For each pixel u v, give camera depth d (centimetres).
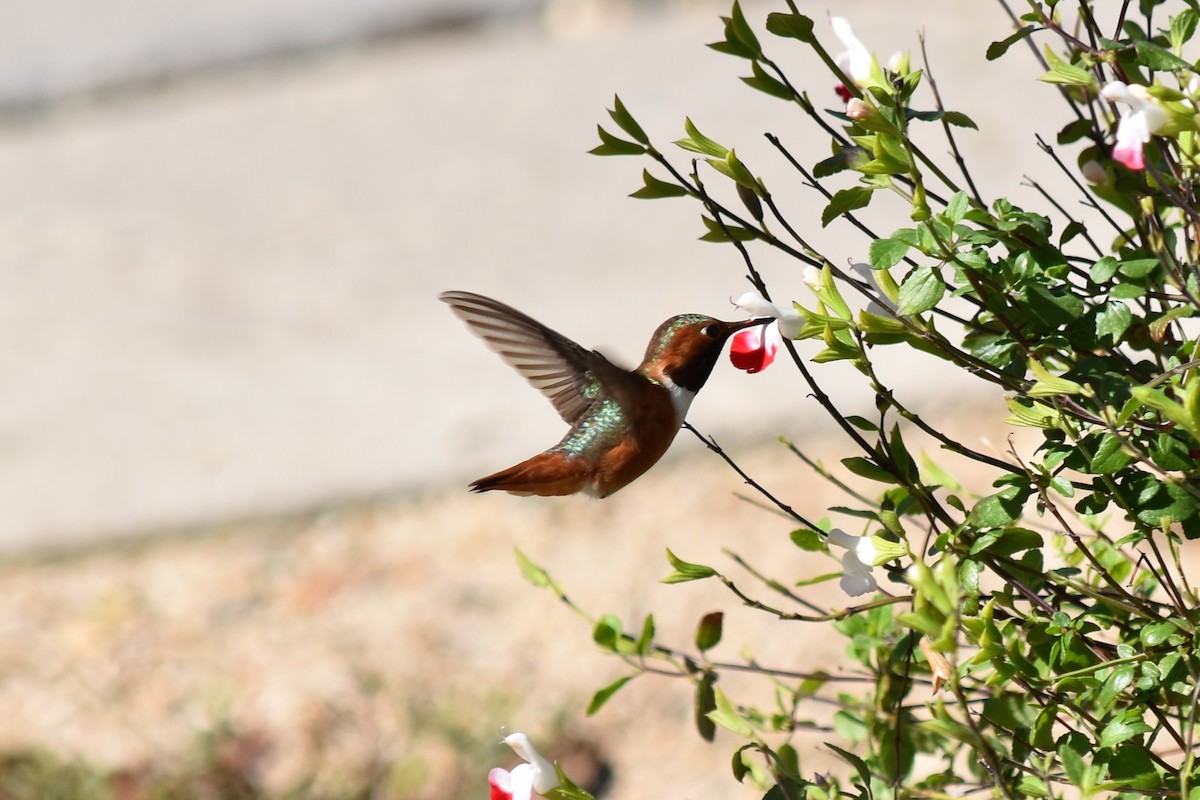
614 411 518
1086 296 407
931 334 393
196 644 1066
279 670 1010
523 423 1377
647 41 2244
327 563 1181
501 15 2402
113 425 1465
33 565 1231
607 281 1622
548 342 519
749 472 1194
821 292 401
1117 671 386
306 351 1573
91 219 1955
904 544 400
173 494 1327
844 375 1316
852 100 397
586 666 996
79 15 2472
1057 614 407
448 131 2086
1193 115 360
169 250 1842
